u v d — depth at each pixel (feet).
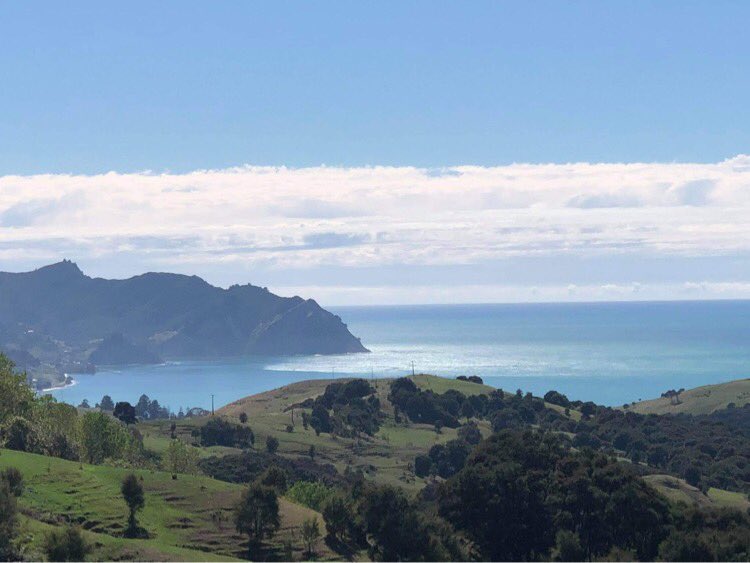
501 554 367.66
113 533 287.89
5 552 225.97
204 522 314.14
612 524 360.69
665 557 326.65
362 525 324.80
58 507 296.30
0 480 246.47
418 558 308.60
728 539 330.95
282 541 310.24
